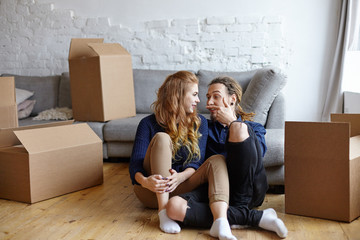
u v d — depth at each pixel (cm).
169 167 206
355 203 208
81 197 255
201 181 208
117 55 359
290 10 393
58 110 396
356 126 238
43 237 194
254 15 400
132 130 333
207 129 234
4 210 233
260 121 299
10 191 250
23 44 457
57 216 222
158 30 423
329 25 385
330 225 202
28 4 452
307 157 211
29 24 454
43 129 257
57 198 254
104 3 434
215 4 408
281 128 301
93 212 228
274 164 250
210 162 202
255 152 195
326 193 208
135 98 395
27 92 413
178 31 418
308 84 396
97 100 351
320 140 206
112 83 355
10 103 277
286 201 219
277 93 299
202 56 415
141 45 428
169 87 225
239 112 240
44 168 247
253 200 210
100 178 283
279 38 396
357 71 371
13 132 253
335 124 201
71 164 263
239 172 196
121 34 431
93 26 438
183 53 419
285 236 188
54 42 450
